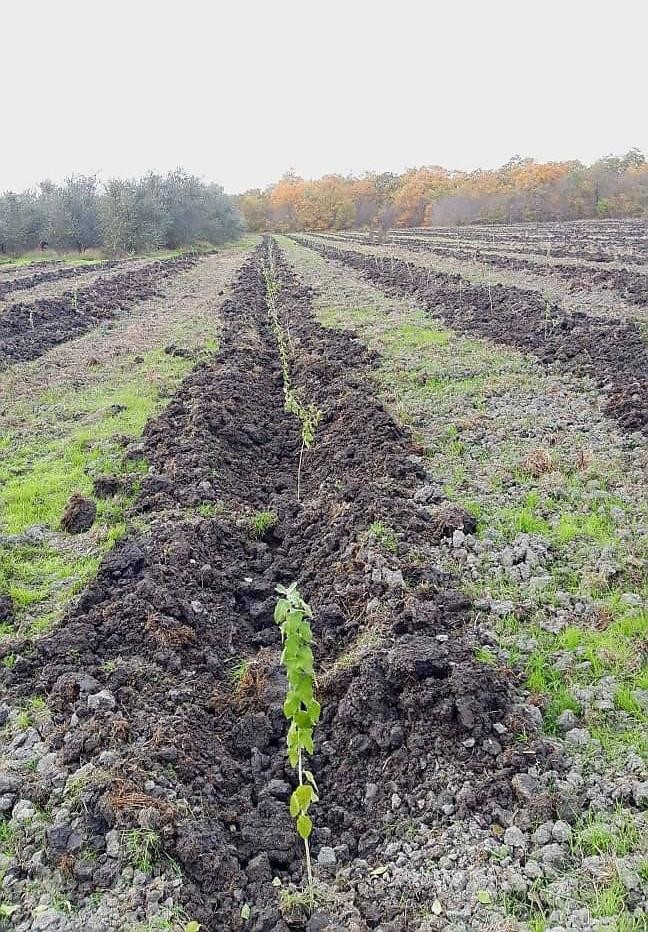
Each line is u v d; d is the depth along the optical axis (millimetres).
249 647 6465
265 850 4387
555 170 72250
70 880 4023
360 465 9242
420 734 5020
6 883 4035
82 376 14320
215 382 12922
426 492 8406
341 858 4387
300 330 17891
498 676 5414
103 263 36969
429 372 13055
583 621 6160
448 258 30828
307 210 91625
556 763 4668
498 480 8742
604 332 14016
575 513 7848
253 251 48281
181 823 4293
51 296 22625
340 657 6008
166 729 5035
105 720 5078
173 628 6141
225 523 8094
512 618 6230
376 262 31672
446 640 5742
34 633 6371
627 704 5160
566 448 9445
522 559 7133
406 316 18672
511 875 3971
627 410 10266
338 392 12188
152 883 3982
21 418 11906
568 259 26656
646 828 4145
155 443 10164
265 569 7645
